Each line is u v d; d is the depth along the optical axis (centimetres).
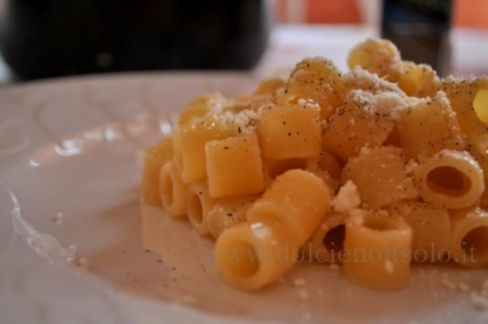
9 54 23
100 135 18
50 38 22
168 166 15
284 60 28
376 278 12
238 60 24
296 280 12
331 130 14
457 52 29
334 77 14
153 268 13
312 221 13
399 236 12
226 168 13
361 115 13
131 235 14
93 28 22
